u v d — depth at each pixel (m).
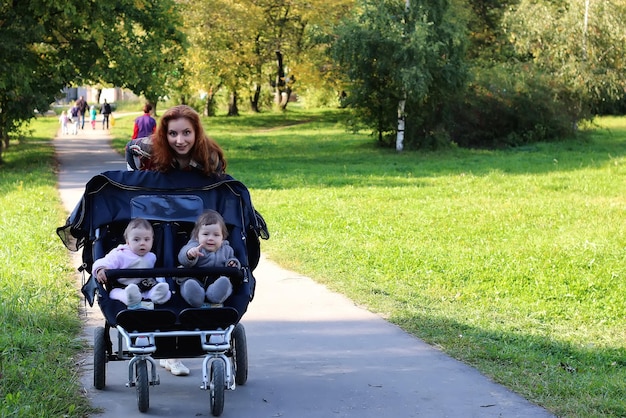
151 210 6.26
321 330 8.39
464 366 7.21
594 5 40.34
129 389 6.47
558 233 15.27
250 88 61.31
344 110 65.88
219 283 5.75
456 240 14.34
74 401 6.04
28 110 28.02
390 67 34.91
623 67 41.16
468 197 20.67
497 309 9.61
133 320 5.59
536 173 27.28
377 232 14.88
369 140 42.69
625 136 44.28
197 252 5.88
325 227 15.40
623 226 16.06
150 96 30.28
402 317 8.84
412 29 34.69
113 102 81.38
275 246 13.23
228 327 5.77
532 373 6.98
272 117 61.59
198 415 5.94
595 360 7.57
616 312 9.56
